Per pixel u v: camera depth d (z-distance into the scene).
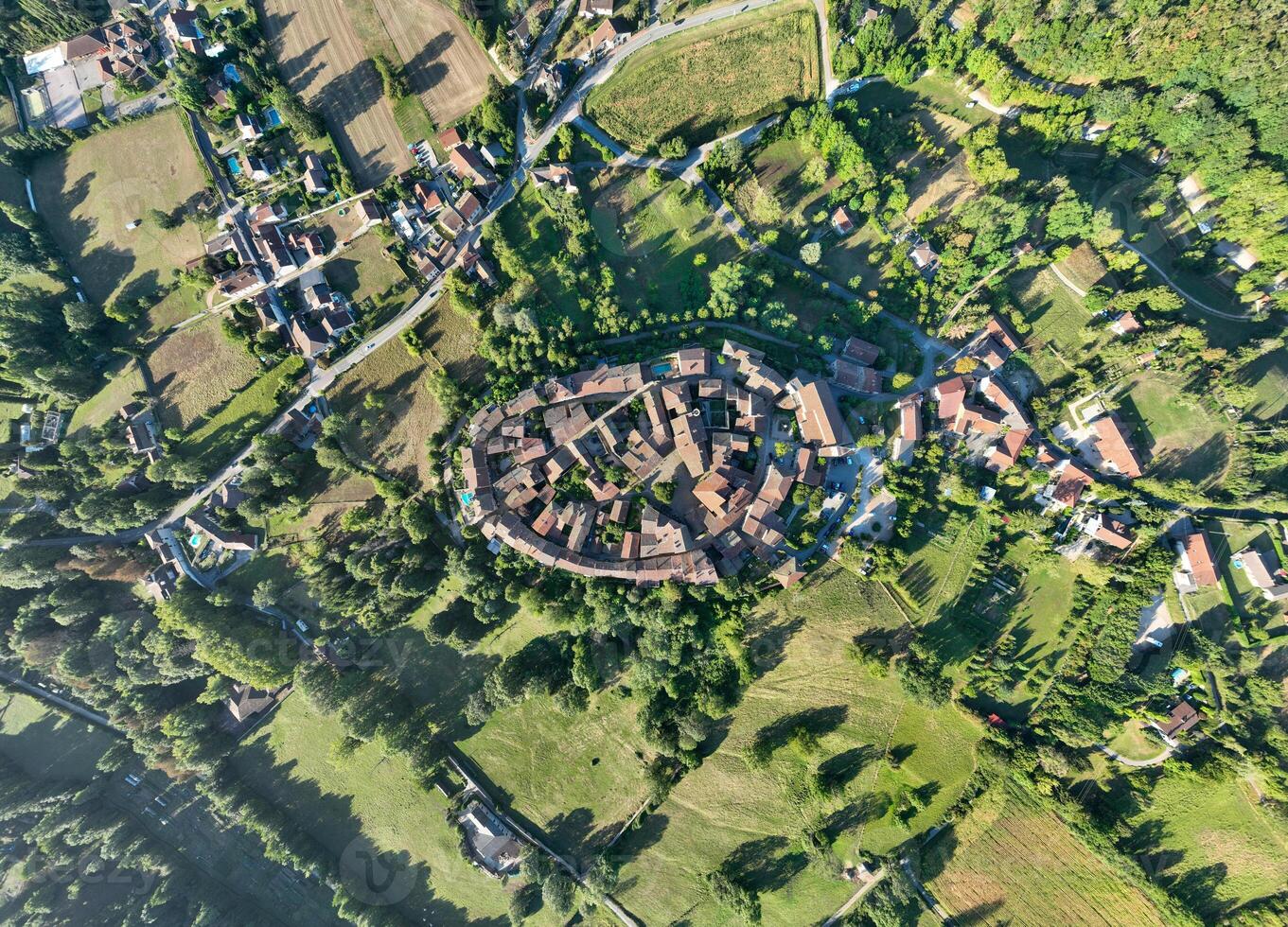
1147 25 73.25
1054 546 76.94
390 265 84.00
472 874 83.50
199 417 84.62
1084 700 74.75
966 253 81.12
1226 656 74.12
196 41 85.19
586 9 83.69
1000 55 82.50
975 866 77.62
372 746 85.12
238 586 84.75
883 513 77.69
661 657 73.81
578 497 78.94
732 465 76.38
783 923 79.94
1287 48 68.81
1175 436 77.50
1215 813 73.94
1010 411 77.94
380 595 77.81
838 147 80.56
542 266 83.88
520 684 76.81
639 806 80.75
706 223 84.12
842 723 77.81
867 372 79.06
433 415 82.94
